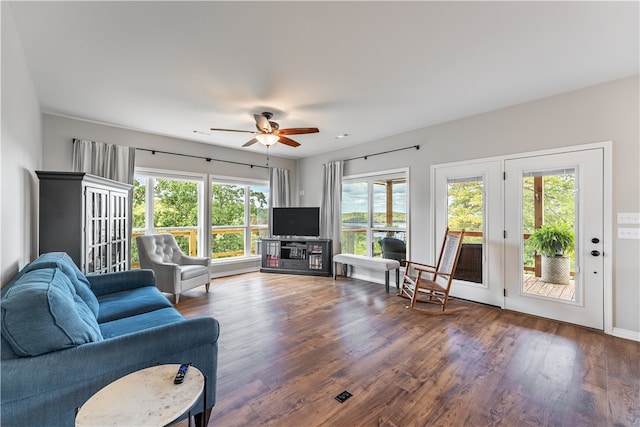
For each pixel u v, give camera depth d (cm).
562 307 307
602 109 282
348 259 491
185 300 385
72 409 121
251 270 579
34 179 279
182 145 484
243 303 373
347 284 477
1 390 108
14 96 197
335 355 238
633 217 267
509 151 342
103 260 325
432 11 180
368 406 176
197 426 157
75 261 276
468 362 227
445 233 384
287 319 317
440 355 238
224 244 550
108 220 334
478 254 371
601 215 283
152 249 404
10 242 192
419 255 432
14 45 191
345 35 205
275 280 504
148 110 349
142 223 452
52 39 209
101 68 251
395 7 176
